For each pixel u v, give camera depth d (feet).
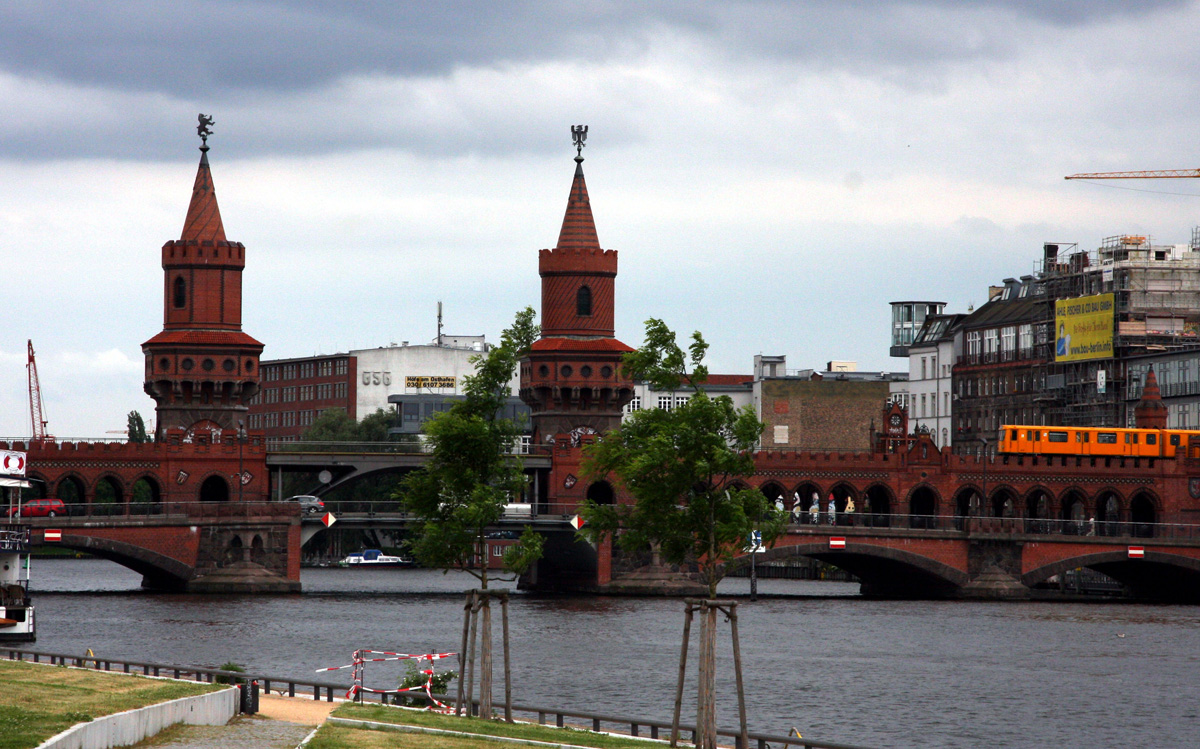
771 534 442.50
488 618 375.04
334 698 449.89
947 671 588.50
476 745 322.96
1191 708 517.14
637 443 437.99
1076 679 575.38
